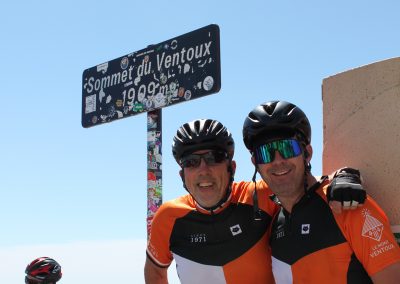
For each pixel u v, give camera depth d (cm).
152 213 392
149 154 405
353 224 124
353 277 125
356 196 121
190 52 388
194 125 165
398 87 143
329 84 163
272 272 154
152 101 411
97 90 466
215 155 162
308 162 142
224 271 161
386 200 141
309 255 131
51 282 307
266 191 164
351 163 152
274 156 137
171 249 172
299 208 136
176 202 176
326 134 163
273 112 139
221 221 163
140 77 426
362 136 150
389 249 121
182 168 167
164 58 409
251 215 162
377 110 147
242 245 160
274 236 145
